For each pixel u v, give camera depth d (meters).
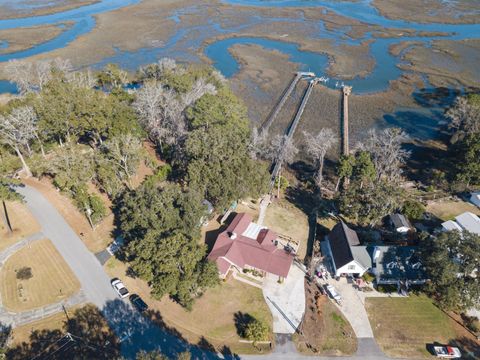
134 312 56.34
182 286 53.22
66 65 134.50
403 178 92.81
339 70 157.62
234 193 71.56
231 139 78.62
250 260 63.47
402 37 195.38
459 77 150.00
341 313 58.12
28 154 85.50
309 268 65.81
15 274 60.81
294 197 85.69
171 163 91.38
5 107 88.69
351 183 84.19
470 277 56.31
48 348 51.06
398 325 56.62
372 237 72.19
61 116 80.81
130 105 101.44
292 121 119.31
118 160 78.69
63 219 72.00
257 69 158.50
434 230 74.06
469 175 81.38
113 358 50.28
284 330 55.38
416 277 62.03
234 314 57.09
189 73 122.62
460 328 56.44
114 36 195.00
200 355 51.44
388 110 126.50
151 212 62.31
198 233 65.00
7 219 70.44
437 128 116.00
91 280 60.81
